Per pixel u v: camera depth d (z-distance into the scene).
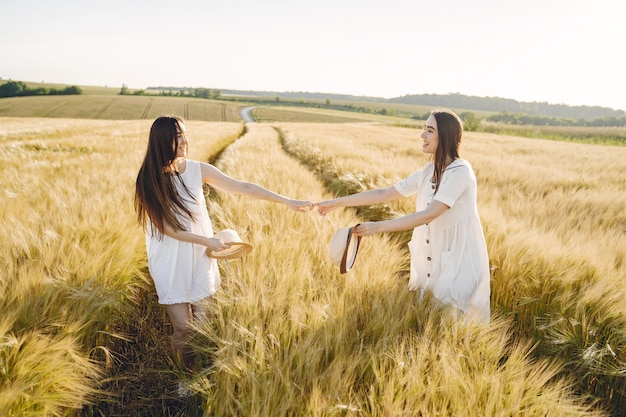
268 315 2.34
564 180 9.09
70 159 9.12
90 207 4.09
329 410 1.63
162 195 2.25
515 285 3.10
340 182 8.07
